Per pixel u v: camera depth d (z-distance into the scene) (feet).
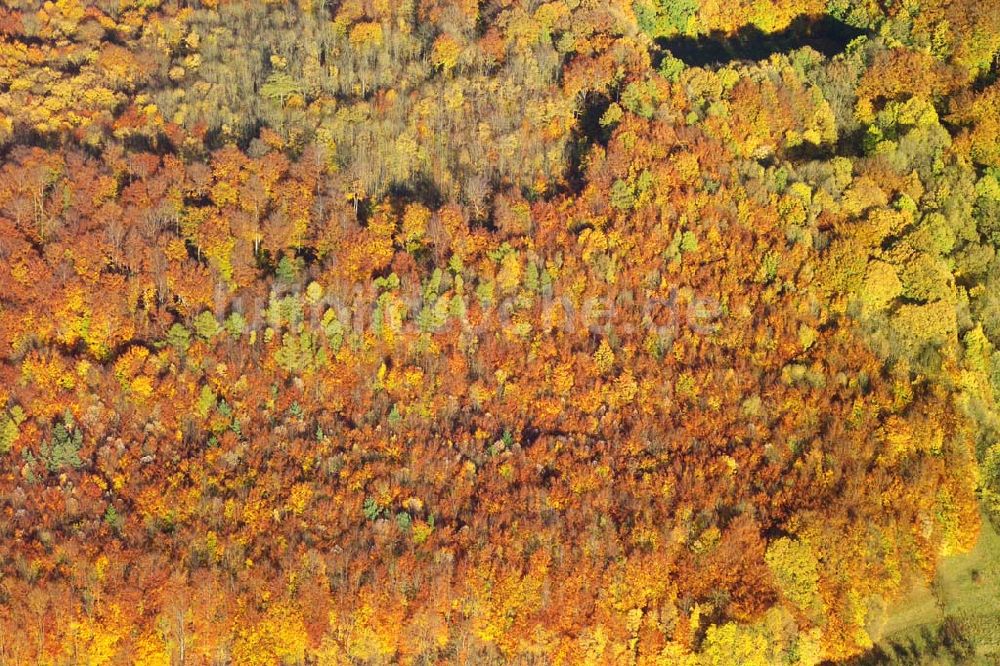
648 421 451.94
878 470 442.91
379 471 438.40
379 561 421.18
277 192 502.79
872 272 483.51
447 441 444.96
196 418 450.71
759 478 441.27
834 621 419.95
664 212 491.31
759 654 412.98
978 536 447.42
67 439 440.86
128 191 497.05
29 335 462.60
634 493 435.53
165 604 414.00
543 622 412.36
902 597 435.53
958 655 425.28
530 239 485.15
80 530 424.46
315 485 434.71
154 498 431.02
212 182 504.84
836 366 465.88
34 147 508.53
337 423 450.30
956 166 534.78
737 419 453.99
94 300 466.29
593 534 424.87
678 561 424.46
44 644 409.28
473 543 422.82
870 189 513.45
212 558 422.41
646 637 412.77
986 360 482.28
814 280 485.97
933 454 451.12
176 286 475.31
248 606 414.62
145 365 457.27
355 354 463.83
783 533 428.97
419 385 458.09
